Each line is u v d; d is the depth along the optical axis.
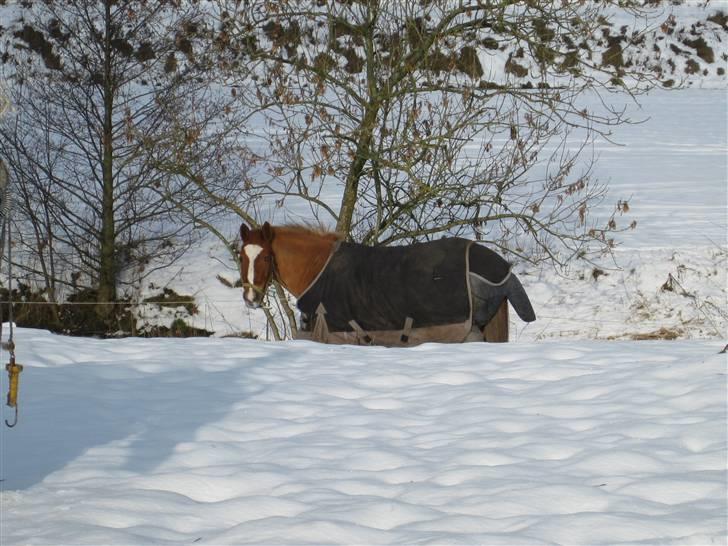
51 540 5.36
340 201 24.02
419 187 16.27
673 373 8.64
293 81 17.17
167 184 18.48
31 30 29.95
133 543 5.34
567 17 15.88
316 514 5.79
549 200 24.14
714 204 24.27
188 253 21.84
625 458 6.51
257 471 6.68
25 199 20.88
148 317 20.62
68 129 22.17
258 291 12.08
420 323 11.46
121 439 7.56
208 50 19.03
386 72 16.55
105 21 21.05
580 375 9.10
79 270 21.86
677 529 5.29
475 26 16.03
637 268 19.88
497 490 6.09
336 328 11.73
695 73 44.22
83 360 10.46
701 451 6.65
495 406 8.23
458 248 11.59
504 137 29.94
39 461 7.01
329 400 8.73
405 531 5.45
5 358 10.21
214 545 5.34
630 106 37.34
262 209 23.22
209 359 10.38
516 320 18.75
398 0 16.44
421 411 8.27
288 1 16.45
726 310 18.62
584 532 5.29
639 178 26.70
